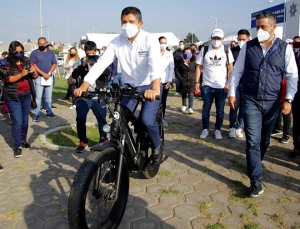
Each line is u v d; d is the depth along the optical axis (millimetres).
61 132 6453
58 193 3688
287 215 3172
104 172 2738
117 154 2775
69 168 4441
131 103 3291
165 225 3021
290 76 3369
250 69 3471
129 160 3217
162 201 3477
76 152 5062
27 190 3771
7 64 4773
